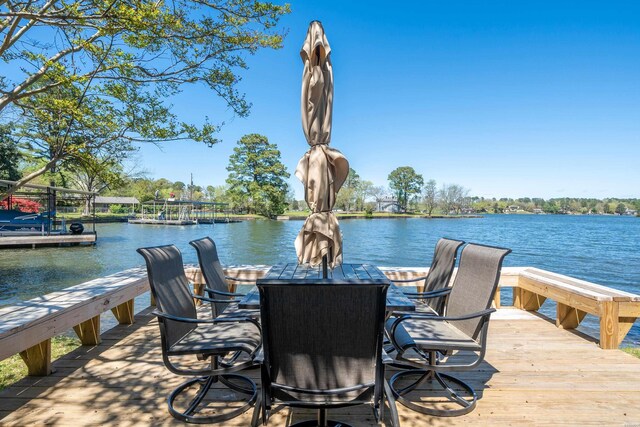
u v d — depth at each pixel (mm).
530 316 3830
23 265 12023
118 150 5297
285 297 1360
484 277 2029
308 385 1452
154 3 4047
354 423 1864
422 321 2359
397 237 27266
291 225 36469
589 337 3197
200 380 2305
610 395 2145
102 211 51406
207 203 38844
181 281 2229
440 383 2246
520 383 2305
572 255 17953
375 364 1452
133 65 4531
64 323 2488
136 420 1875
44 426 1801
